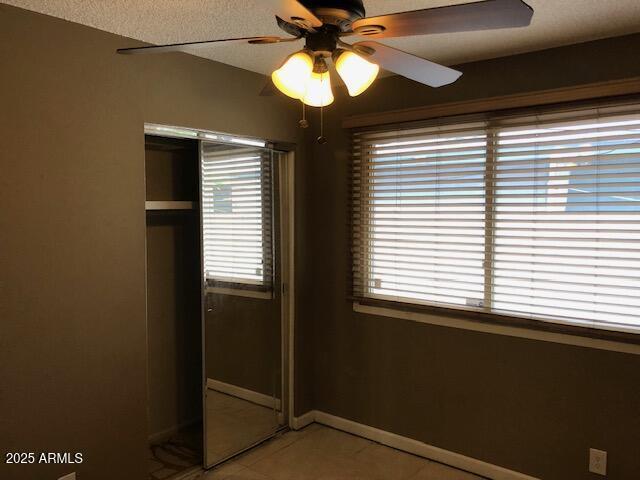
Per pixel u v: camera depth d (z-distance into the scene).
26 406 2.14
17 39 2.06
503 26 1.40
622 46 2.37
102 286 2.38
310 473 2.92
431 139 2.96
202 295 2.91
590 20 2.18
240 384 3.17
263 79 3.13
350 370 3.40
